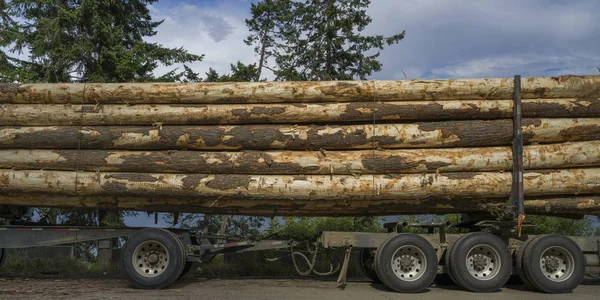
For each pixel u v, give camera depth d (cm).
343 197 898
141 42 1727
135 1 1833
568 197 934
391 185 889
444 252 914
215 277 1099
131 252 884
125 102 945
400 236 877
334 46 1834
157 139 921
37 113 941
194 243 972
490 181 895
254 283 985
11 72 1622
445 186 891
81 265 1268
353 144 907
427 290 902
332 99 926
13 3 1708
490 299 810
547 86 918
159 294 823
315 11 1848
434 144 911
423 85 920
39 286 918
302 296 817
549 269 889
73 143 932
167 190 904
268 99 930
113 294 817
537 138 920
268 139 906
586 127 916
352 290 898
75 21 1655
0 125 954
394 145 911
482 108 913
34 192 937
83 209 1022
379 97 922
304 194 892
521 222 873
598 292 900
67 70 1727
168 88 937
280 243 967
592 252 928
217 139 910
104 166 923
